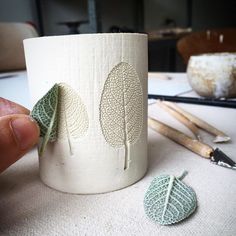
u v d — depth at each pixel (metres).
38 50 0.24
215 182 0.27
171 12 2.81
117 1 2.19
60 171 0.26
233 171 0.29
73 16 1.96
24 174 0.30
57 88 0.24
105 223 0.22
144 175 0.29
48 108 0.23
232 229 0.21
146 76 0.27
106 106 0.24
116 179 0.26
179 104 0.57
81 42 0.23
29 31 1.23
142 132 0.27
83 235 0.21
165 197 0.23
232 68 0.51
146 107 0.28
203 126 0.41
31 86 0.26
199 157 0.33
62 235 0.21
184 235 0.20
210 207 0.24
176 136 0.37
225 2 3.54
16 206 0.25
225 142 0.36
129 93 0.25
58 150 0.25
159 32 2.18
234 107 0.51
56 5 1.85
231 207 0.23
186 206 0.23
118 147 0.26
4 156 0.21
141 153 0.28
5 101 0.30
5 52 1.14
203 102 0.55
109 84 0.24
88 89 0.24
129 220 0.22
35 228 0.22
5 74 1.03
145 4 2.48
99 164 0.25
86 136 0.25
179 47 1.15
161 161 0.32
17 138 0.21
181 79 0.84
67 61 0.23
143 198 0.25
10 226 0.22
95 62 0.23
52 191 0.27
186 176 0.29
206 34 1.22
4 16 1.68
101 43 0.23
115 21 2.21
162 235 0.21
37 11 1.75
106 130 0.25
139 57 0.25
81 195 0.26
